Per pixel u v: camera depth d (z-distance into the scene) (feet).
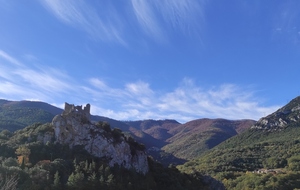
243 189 543.39
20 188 250.16
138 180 346.33
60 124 361.92
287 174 586.45
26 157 311.88
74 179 277.44
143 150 408.46
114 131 393.29
